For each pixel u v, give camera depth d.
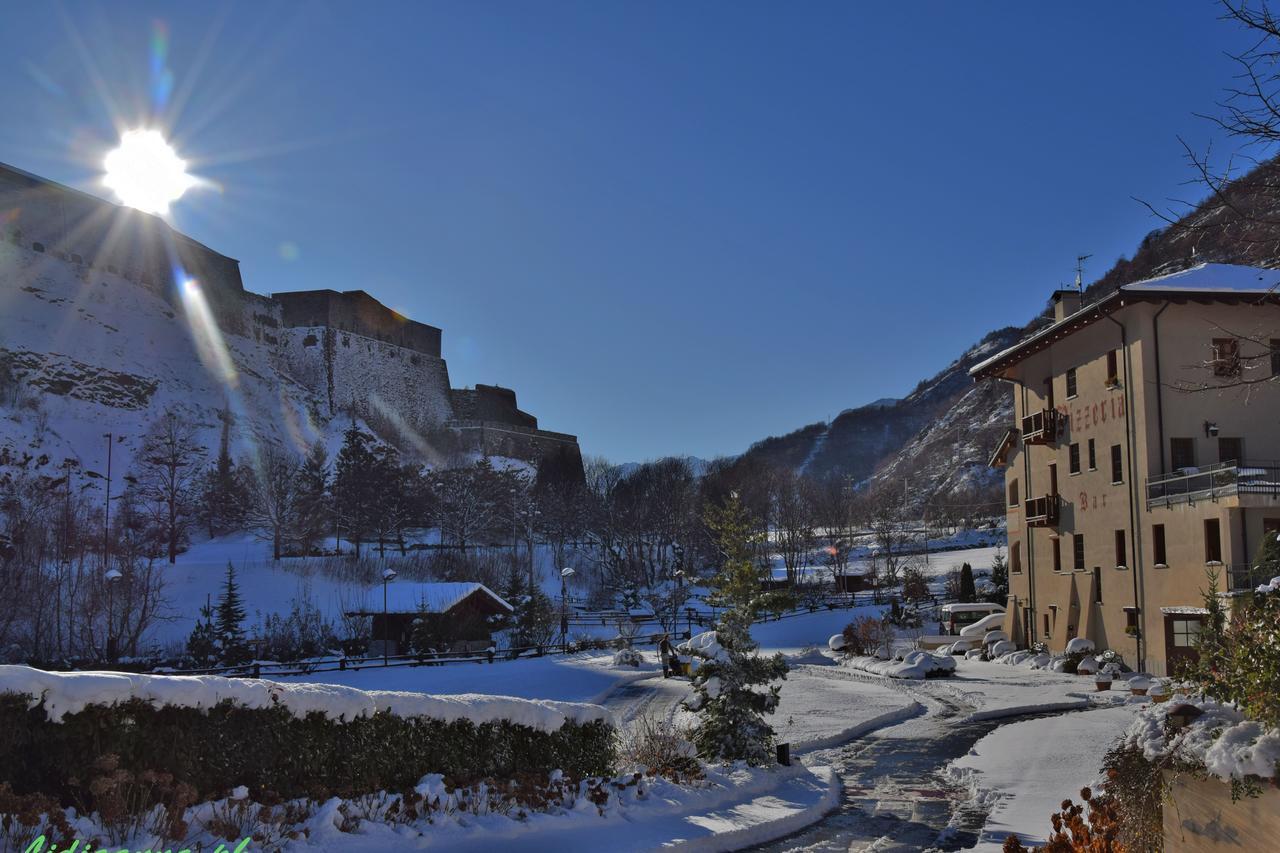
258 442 125.12
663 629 70.75
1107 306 38.53
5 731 8.00
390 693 11.64
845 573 96.25
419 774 11.74
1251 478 32.41
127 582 56.62
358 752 10.86
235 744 9.58
